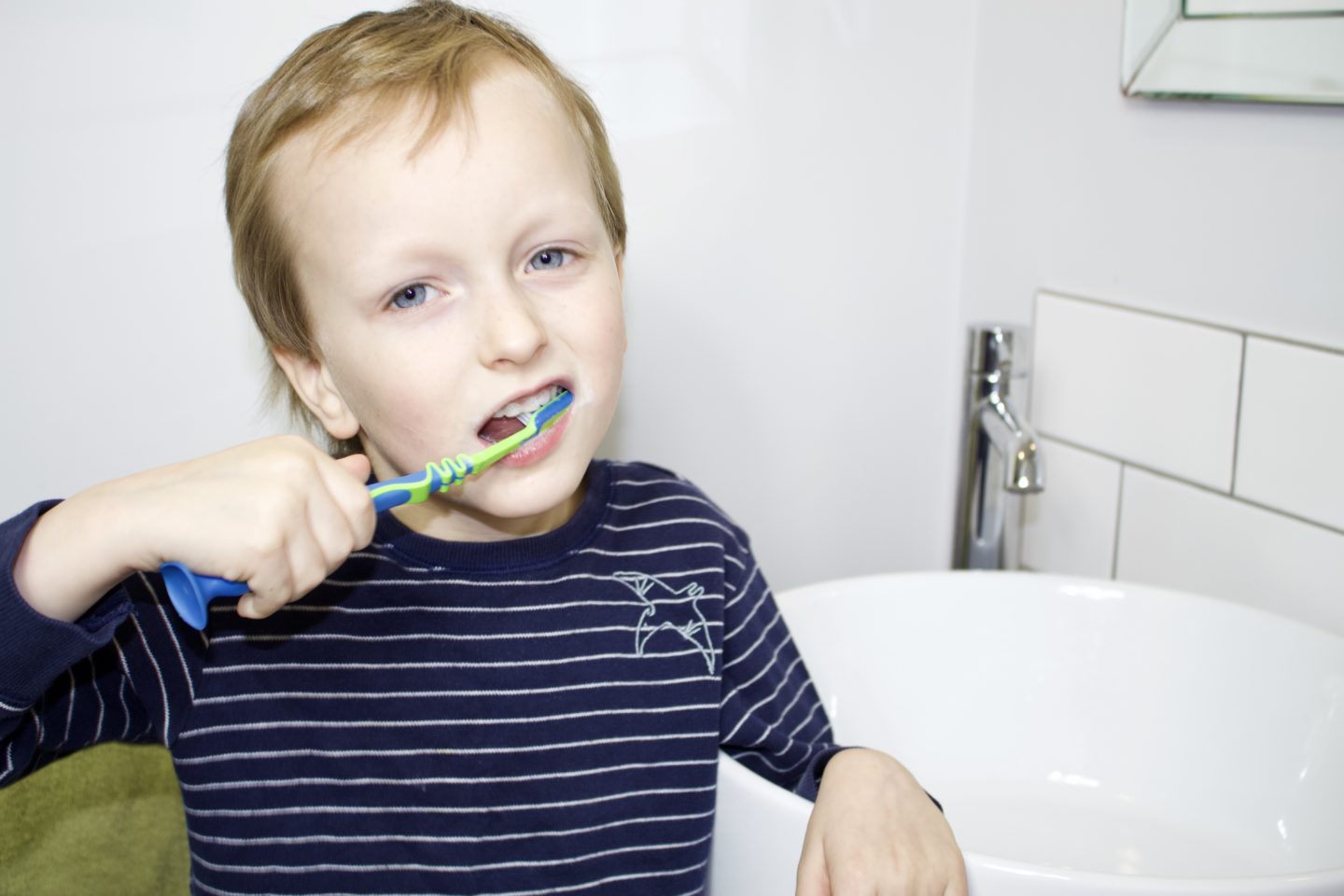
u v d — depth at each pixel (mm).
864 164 1122
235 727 721
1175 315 993
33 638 569
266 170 684
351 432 741
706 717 783
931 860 630
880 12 1089
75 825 795
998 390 1053
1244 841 868
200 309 908
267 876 720
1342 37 825
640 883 760
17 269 855
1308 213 880
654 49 998
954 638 994
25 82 831
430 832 733
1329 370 871
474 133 651
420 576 760
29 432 880
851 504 1206
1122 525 1064
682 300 1063
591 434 703
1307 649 860
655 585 808
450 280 654
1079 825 915
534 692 756
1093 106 1042
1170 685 932
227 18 868
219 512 562
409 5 843
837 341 1154
